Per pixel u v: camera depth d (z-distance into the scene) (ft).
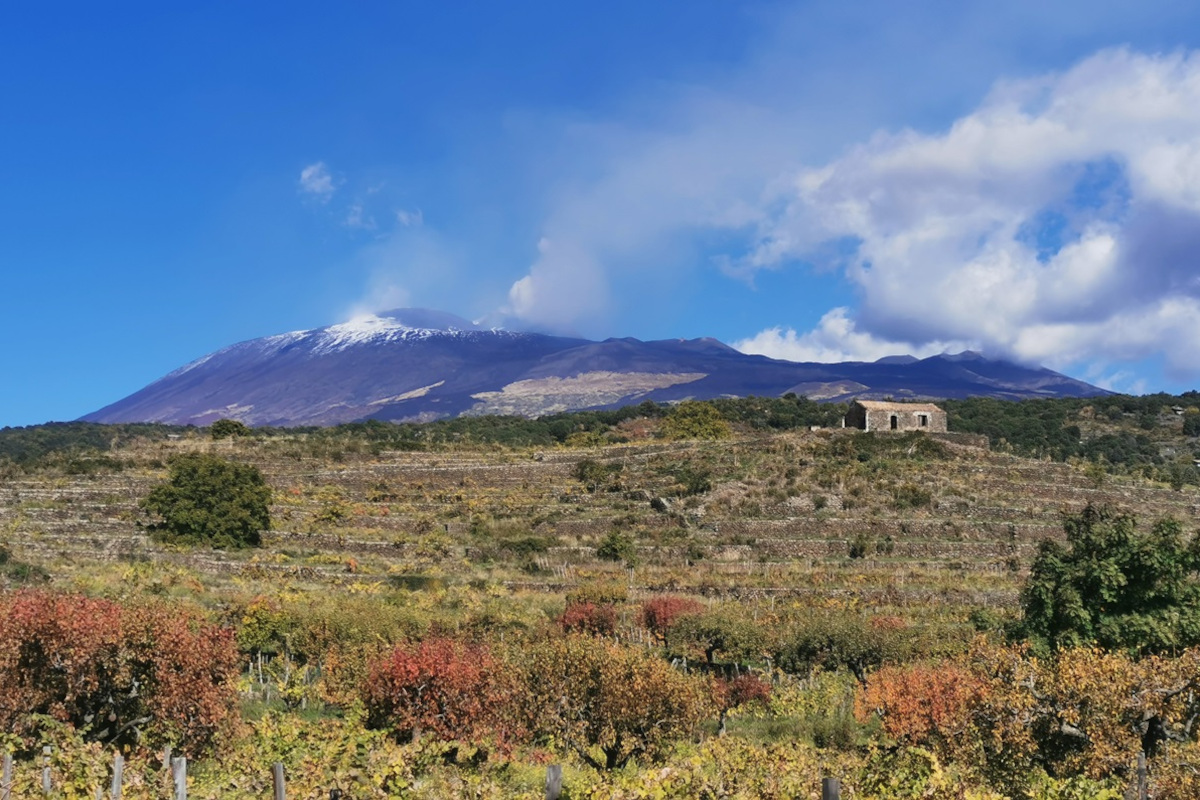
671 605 201.67
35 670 97.04
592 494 322.75
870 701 142.92
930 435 361.51
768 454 340.39
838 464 323.37
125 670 99.81
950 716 103.45
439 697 116.88
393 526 294.25
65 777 84.99
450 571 256.52
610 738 115.75
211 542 266.98
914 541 271.69
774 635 185.78
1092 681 92.43
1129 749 89.20
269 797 84.38
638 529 287.28
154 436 547.90
